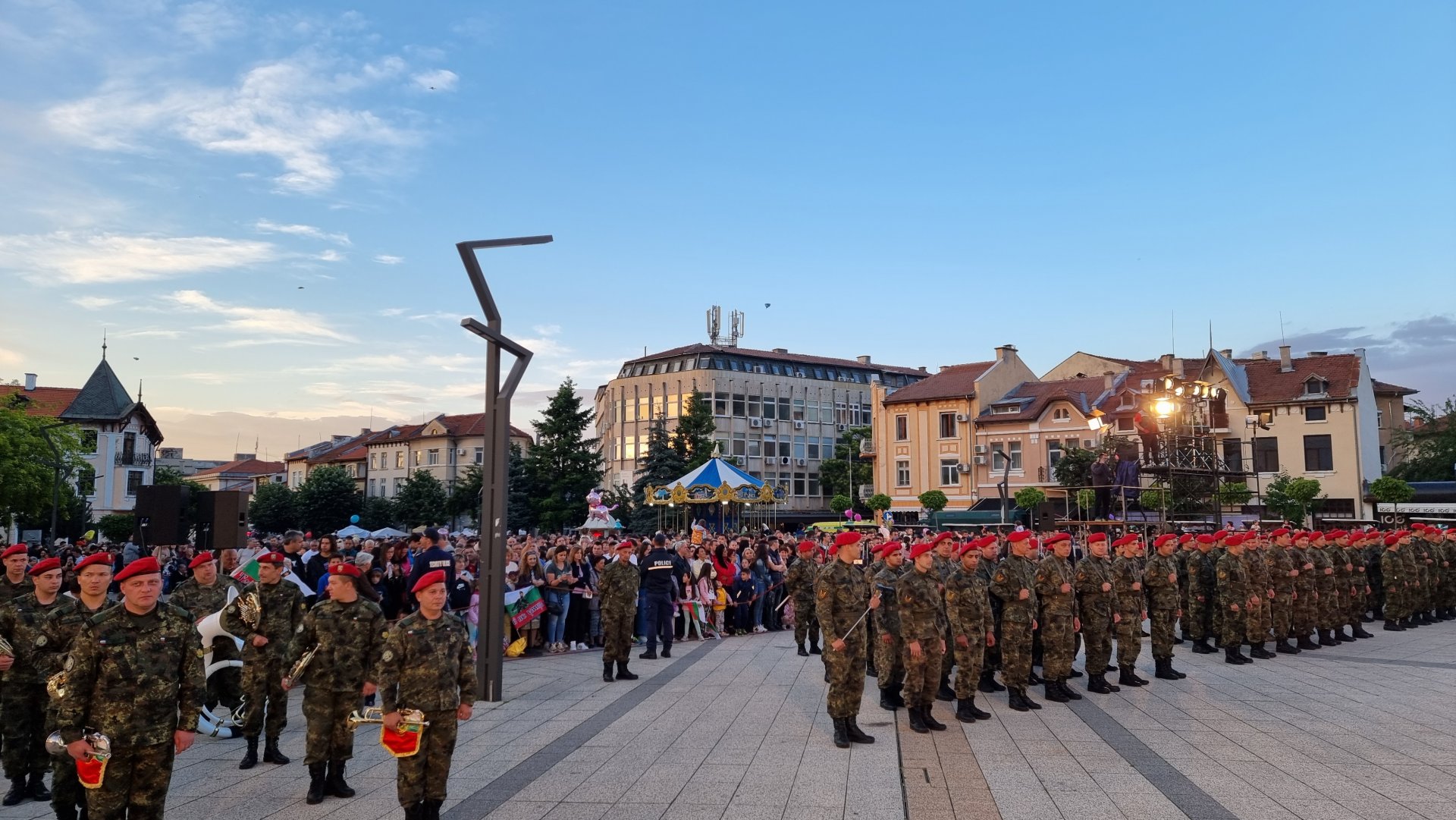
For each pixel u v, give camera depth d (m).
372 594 8.36
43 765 7.96
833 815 7.27
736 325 79.88
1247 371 45.97
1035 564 13.62
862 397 77.31
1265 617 15.91
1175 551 17.89
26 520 49.22
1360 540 20.84
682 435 55.69
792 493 71.75
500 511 12.68
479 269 12.85
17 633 7.86
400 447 96.38
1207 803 7.53
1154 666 15.15
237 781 8.53
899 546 12.52
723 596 20.53
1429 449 45.00
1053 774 8.48
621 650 14.12
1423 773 8.41
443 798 6.94
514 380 13.09
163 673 6.20
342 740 7.95
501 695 12.60
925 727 10.34
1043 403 49.28
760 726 10.67
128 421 68.56
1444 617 22.17
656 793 7.91
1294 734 10.09
